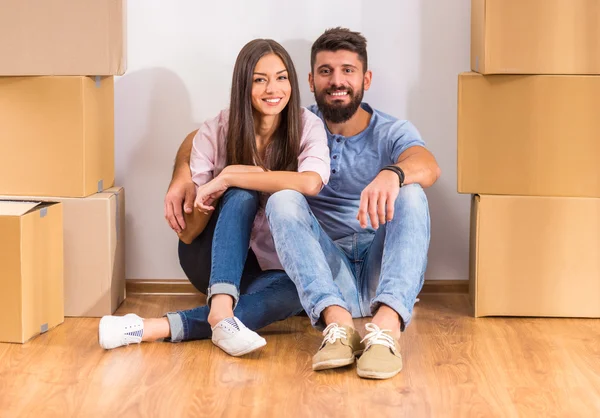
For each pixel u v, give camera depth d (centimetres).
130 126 275
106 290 248
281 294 228
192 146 249
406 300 209
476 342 228
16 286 221
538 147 240
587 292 245
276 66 234
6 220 218
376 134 251
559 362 212
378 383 197
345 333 203
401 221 215
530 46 234
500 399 187
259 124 241
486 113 240
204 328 224
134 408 181
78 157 241
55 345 222
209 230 239
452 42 270
